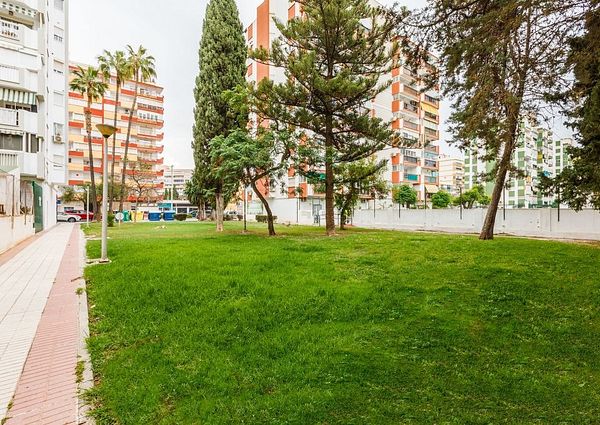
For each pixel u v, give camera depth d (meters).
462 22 5.51
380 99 47.94
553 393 3.22
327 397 3.12
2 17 23.98
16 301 6.41
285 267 7.95
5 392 3.39
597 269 7.12
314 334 4.46
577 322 4.73
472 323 4.76
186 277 7.10
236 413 2.94
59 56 34.53
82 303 6.20
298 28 16.36
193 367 3.74
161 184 66.62
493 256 8.63
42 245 14.66
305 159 16.48
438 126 56.59
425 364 3.73
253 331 4.63
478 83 5.92
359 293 5.89
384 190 22.88
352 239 13.52
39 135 23.08
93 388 3.43
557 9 4.69
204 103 20.39
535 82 5.85
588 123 8.46
